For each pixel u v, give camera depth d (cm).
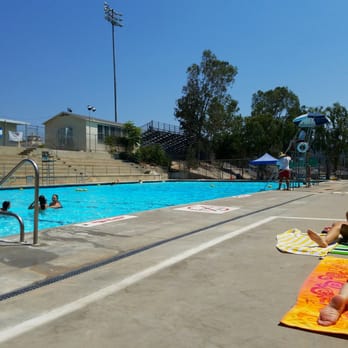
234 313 264
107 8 4753
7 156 2523
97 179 2705
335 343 218
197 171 3909
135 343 221
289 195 1319
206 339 225
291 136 3897
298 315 254
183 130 4494
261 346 215
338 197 1223
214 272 364
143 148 3747
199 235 555
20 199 1539
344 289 262
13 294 306
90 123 3522
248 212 824
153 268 380
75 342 222
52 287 324
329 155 3750
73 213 1157
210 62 4225
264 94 4744
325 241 454
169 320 253
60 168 2620
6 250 458
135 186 2616
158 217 747
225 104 4312
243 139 4072
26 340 225
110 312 267
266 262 398
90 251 455
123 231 589
